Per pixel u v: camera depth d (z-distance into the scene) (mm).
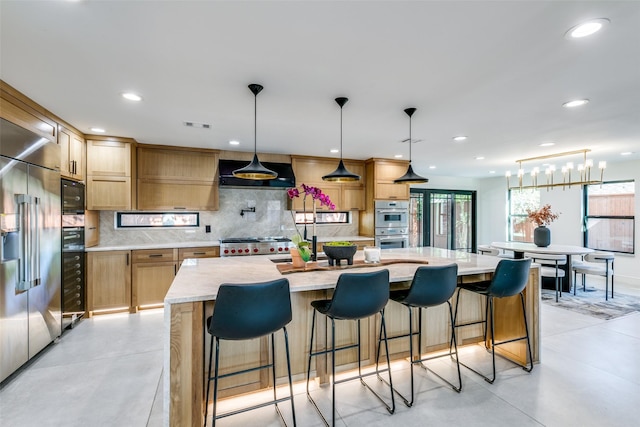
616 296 4742
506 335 2785
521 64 1970
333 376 1866
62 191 3094
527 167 6113
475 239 8070
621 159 5332
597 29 1580
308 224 5246
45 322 2770
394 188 5324
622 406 2039
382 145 4238
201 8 1422
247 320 1617
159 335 3203
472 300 2881
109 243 4199
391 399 2098
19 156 2375
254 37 1668
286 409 2033
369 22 1536
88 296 3699
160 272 3998
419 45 1748
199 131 3520
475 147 4367
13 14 1449
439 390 2240
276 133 3609
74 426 1851
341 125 3258
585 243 6191
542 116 2992
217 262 2762
